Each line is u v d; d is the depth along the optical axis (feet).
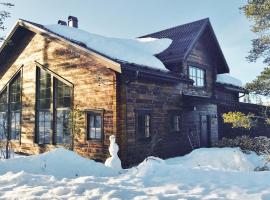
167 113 48.78
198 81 59.52
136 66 41.78
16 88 59.16
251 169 40.57
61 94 49.60
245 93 69.00
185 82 49.37
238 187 20.42
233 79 73.51
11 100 59.93
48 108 51.62
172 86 50.78
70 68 47.75
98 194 19.03
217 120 63.67
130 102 41.86
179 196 18.44
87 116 44.37
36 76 54.03
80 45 44.37
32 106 54.34
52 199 18.12
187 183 21.85
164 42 57.82
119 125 40.73
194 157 44.93
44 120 52.39
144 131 44.39
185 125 53.21
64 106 48.85
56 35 47.19
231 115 41.11
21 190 20.27
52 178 23.34
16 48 59.06
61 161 28.58
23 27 54.65
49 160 28.40
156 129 46.14
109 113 41.55
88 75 44.91
